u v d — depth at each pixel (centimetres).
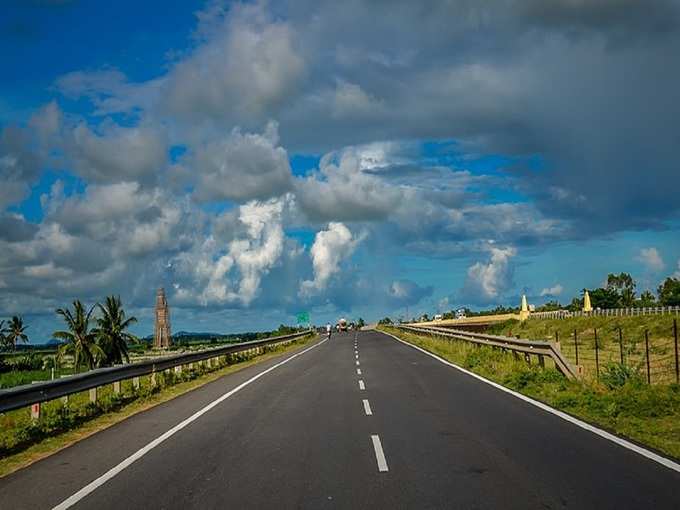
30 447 1168
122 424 1404
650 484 781
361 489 796
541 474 846
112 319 6269
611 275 11200
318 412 1485
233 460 994
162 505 756
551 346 1959
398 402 1612
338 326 11856
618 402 1350
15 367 7250
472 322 9644
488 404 1534
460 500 736
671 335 4506
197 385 2259
